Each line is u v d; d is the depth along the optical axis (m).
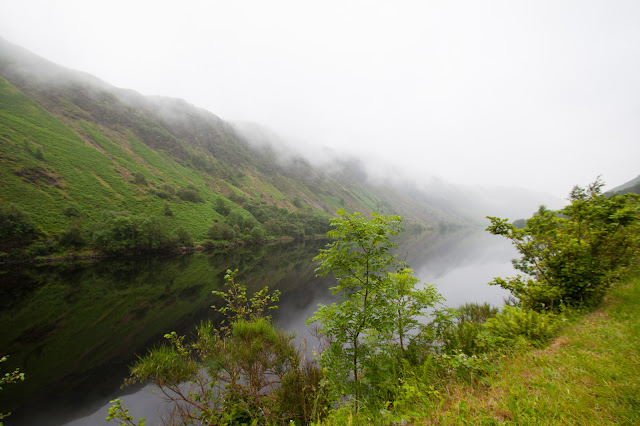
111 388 10.61
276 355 8.70
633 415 2.10
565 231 7.08
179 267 41.62
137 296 24.56
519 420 2.34
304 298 24.36
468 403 2.88
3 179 59.25
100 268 39.81
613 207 6.37
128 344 14.81
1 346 14.72
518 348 4.42
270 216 118.50
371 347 5.93
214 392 6.99
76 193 68.50
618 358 3.11
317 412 5.57
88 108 150.88
